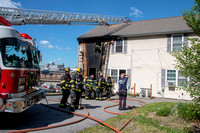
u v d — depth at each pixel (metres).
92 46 16.81
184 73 4.26
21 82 5.14
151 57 14.09
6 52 4.73
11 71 4.70
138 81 14.45
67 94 7.64
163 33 13.35
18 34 5.36
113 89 14.26
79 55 17.53
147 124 5.11
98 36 16.08
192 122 5.02
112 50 15.80
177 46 13.12
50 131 4.60
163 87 13.36
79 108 7.68
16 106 4.51
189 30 12.41
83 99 11.00
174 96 12.90
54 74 24.47
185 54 4.29
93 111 7.34
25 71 5.51
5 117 6.09
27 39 6.54
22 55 5.45
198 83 4.20
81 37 17.14
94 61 16.59
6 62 4.66
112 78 15.65
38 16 14.07
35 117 6.14
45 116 6.32
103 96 12.87
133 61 14.80
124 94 7.74
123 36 15.03
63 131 4.65
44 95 7.07
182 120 5.23
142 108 7.76
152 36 14.18
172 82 13.07
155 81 13.77
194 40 4.49
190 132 4.36
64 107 7.68
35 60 6.86
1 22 5.48
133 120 5.61
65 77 7.58
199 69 4.00
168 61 13.38
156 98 13.17
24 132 4.35
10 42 4.86
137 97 13.42
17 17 13.13
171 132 4.39
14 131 4.22
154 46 14.05
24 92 5.39
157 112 6.10
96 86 10.91
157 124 5.03
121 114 6.62
